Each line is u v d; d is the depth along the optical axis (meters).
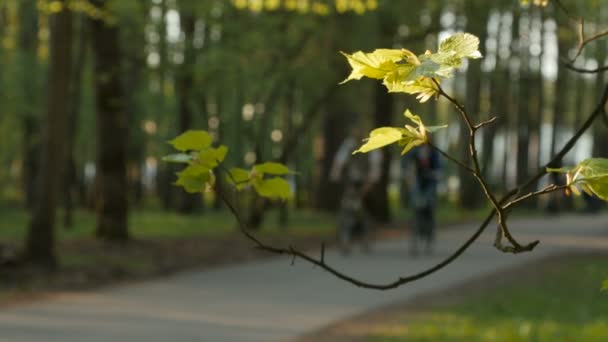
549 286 12.80
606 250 19.19
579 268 15.23
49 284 12.38
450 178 51.75
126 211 17.81
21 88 29.88
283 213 25.08
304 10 16.16
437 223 28.02
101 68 17.73
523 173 44.78
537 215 37.69
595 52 13.65
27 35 32.25
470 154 1.49
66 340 8.51
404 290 12.31
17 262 13.16
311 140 39.41
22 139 36.56
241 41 19.53
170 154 1.73
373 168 17.50
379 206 27.28
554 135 40.03
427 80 1.36
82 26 24.05
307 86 22.75
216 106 25.81
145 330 9.09
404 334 8.71
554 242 21.09
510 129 45.78
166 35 18.88
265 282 13.08
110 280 13.09
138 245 17.25
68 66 13.92
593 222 31.28
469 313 10.09
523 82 27.72
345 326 9.37
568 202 42.00
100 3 15.04
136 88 32.16
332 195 34.41
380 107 27.36
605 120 1.66
